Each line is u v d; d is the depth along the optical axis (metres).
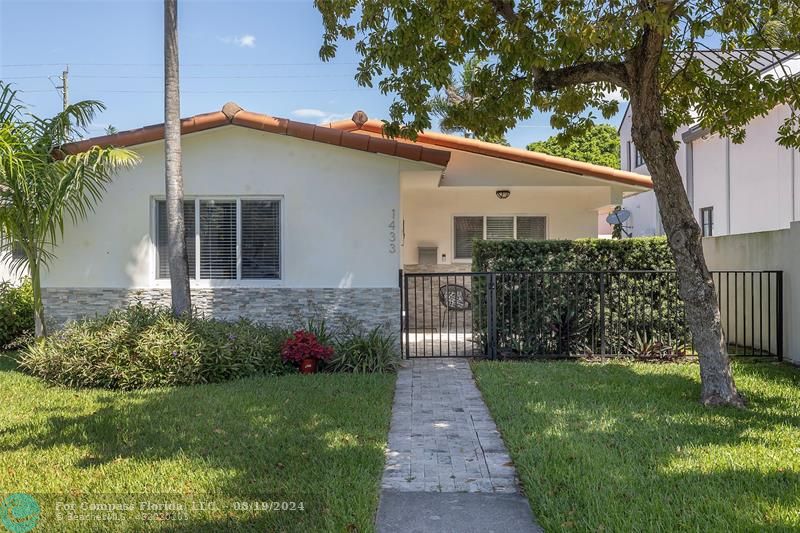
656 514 3.89
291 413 6.38
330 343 9.23
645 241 9.84
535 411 6.40
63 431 5.85
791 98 8.50
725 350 6.78
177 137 8.80
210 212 9.89
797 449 5.10
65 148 9.22
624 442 5.33
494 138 9.47
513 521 4.03
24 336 11.02
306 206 9.78
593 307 9.81
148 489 4.43
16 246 9.77
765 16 7.45
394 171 9.74
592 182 12.36
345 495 4.29
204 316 9.27
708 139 16.73
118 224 9.78
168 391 7.54
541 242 9.91
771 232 9.84
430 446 5.56
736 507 3.98
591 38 6.37
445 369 9.09
